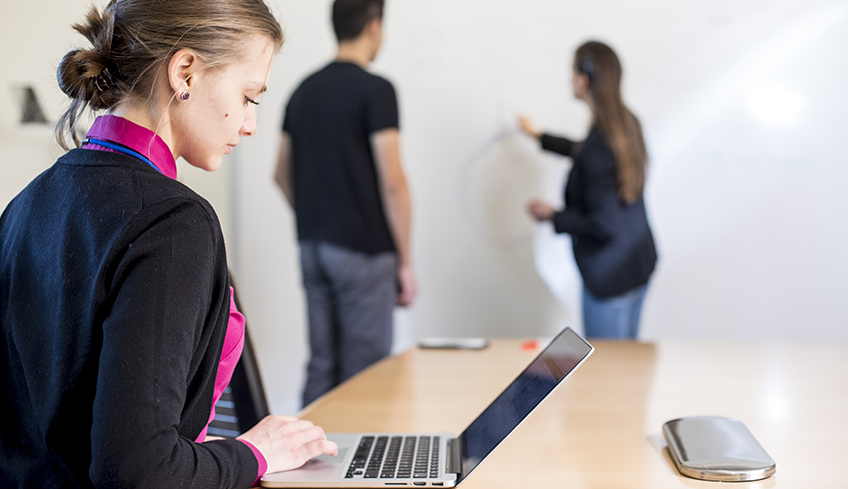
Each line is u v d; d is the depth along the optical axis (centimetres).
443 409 113
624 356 155
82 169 64
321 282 279
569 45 306
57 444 61
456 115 312
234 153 312
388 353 278
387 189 269
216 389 76
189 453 62
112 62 65
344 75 267
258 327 316
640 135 275
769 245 304
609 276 273
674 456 86
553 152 300
